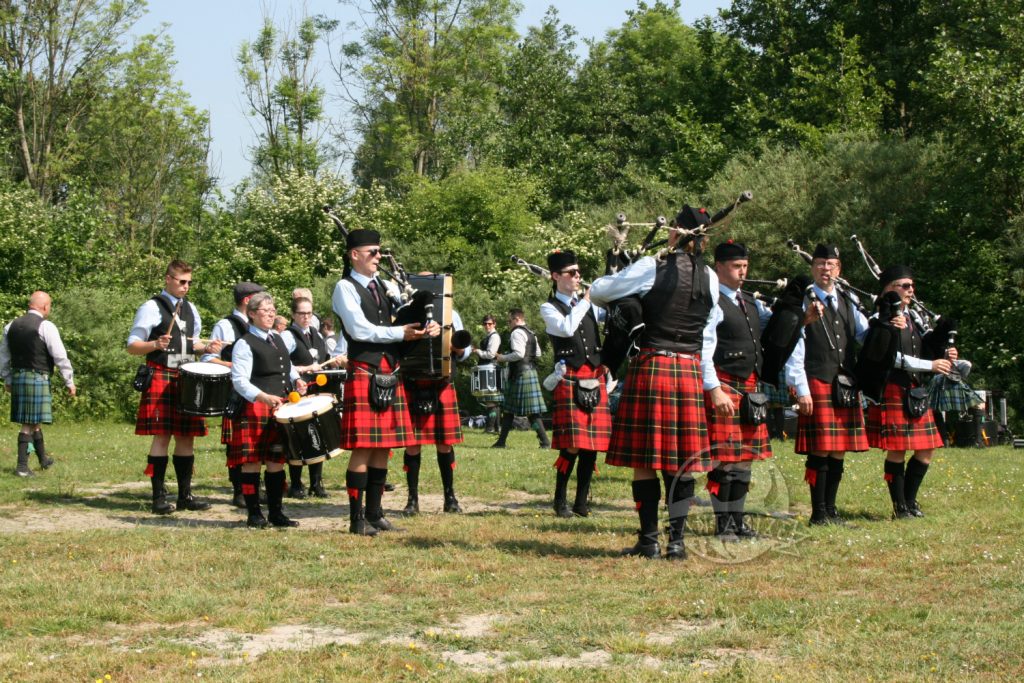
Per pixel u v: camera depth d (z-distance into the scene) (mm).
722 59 31453
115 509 7230
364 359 6062
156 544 5531
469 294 19609
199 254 25828
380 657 3572
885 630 3877
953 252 18016
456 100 31453
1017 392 16703
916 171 19047
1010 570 4812
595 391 6824
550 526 6266
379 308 6145
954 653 3545
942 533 5855
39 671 3418
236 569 4934
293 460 6164
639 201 23531
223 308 20594
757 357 6035
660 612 4145
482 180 22734
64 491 7969
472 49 32438
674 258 5254
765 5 29031
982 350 16656
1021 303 16781
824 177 19562
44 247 20062
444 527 6203
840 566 4988
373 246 6152
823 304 6695
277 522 6504
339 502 7789
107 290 18844
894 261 18219
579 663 3570
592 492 8086
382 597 4449
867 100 23406
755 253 19141
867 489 8125
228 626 4016
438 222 22859
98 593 4383
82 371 16922
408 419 6199
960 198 17938
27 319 9242
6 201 20266
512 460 10258
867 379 6605
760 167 20750
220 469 9438
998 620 3961
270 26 32250
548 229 22953
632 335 5215
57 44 28062
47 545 5453
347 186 24547
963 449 12398
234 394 6574
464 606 4281
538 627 3943
